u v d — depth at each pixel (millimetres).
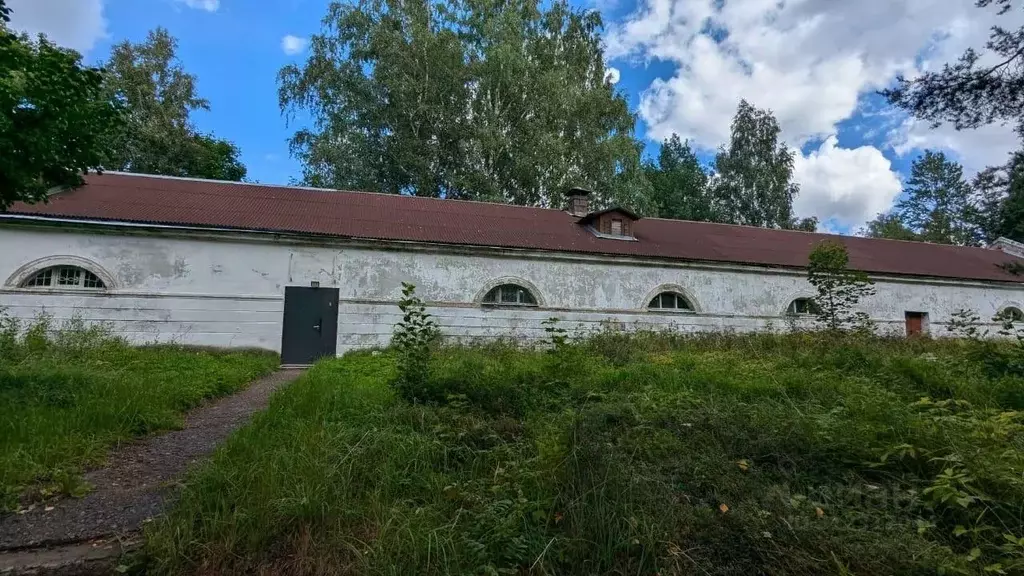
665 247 17516
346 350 13922
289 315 13688
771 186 35812
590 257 16016
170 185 15195
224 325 13211
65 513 3555
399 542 3119
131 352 9891
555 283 15789
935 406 5633
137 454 4793
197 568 3057
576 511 3285
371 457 4086
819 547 3020
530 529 3279
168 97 26344
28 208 12164
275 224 13930
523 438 4746
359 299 14172
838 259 13984
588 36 27156
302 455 4000
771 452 4168
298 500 3400
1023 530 3043
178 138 25406
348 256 14258
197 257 13203
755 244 19562
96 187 14023
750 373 7633
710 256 17422
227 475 3725
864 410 5023
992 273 20594
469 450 4406
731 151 37062
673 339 13289
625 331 15305
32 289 11984
